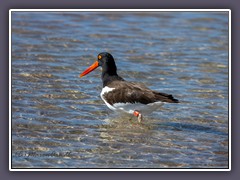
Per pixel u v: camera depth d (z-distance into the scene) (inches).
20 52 759.7
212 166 465.1
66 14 966.4
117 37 869.2
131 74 714.2
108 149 492.1
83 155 477.1
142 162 468.1
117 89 571.8
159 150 495.8
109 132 534.9
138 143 510.0
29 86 641.0
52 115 566.9
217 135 537.6
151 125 561.3
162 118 582.9
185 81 698.8
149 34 895.1
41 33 856.3
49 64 722.8
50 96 617.3
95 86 661.9
